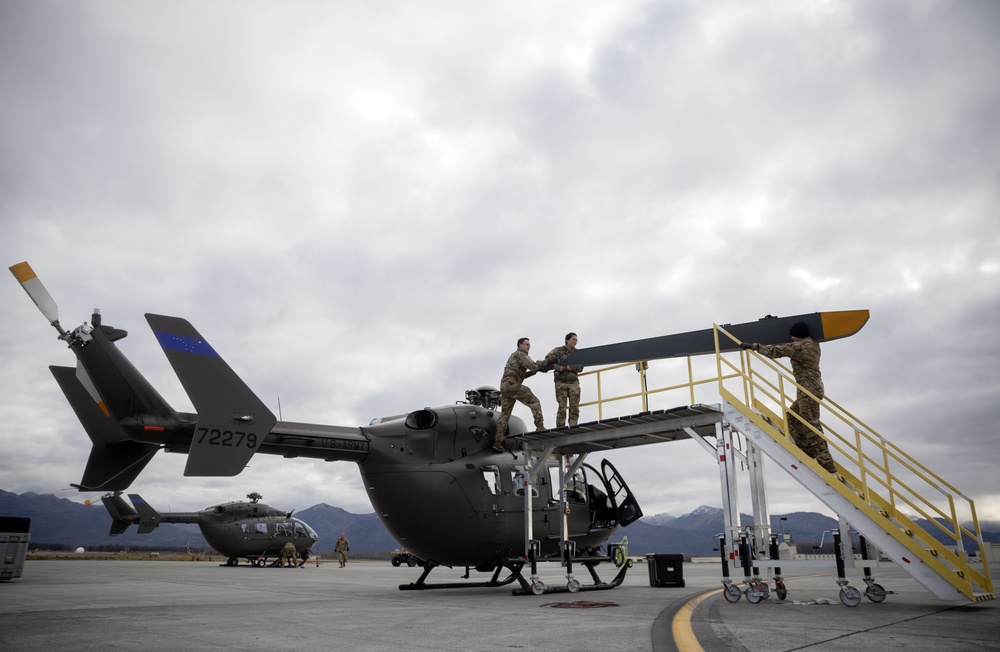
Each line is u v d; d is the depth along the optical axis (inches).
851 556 355.3
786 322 439.2
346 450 450.9
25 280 376.5
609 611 331.6
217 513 1282.0
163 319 355.9
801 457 366.3
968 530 341.4
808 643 211.6
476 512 475.2
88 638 237.8
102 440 415.5
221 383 369.4
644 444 501.4
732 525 386.6
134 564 1362.0
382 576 860.6
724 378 413.4
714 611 324.8
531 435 483.5
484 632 248.5
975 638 221.3
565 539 490.6
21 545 677.9
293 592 512.4
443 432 481.1
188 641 228.5
